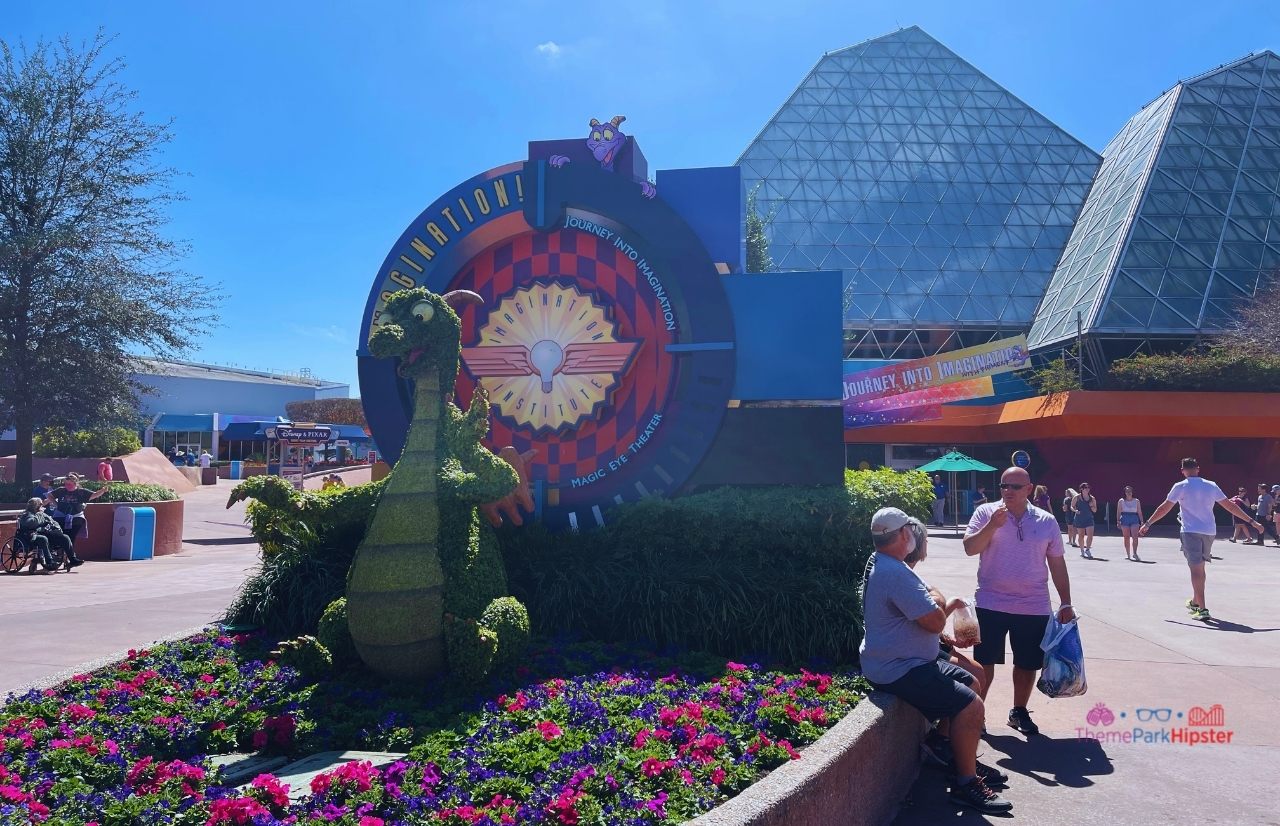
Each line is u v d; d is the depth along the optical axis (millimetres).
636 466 7836
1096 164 54000
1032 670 5688
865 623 4906
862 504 7020
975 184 52219
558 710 4660
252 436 41688
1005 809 4387
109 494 17578
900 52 62344
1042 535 5672
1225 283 36344
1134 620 9625
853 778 3986
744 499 7211
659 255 7895
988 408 35250
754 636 6145
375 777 3658
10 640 7770
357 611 4992
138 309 20469
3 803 3443
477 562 5316
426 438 5320
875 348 44594
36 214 20094
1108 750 5332
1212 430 29375
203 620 8867
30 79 20266
